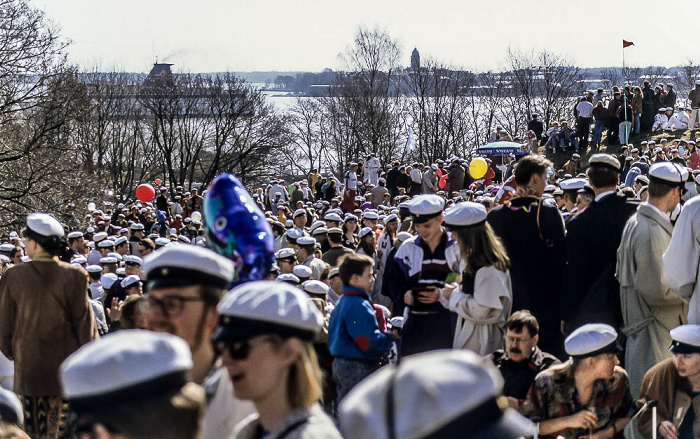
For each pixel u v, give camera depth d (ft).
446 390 5.75
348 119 222.48
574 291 20.58
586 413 16.07
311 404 9.09
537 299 20.84
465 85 231.50
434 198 20.59
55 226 22.12
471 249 18.98
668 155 102.53
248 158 224.94
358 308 21.52
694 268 17.44
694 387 16.39
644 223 19.34
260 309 8.82
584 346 15.89
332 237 39.27
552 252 20.94
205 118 228.63
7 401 15.05
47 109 111.96
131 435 7.18
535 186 21.06
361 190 119.14
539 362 17.33
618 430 16.42
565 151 127.13
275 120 230.27
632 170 65.16
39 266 22.09
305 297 9.14
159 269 10.71
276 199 110.73
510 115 226.99
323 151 253.65
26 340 21.97
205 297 10.73
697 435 16.33
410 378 5.79
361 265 21.75
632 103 128.16
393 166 105.29
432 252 20.61
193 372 10.89
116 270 38.29
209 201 13.21
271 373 8.88
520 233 20.83
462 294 19.21
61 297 22.02
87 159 135.95
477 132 227.40
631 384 19.71
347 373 21.54
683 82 258.98
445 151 220.84
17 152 112.37
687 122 131.54
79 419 7.29
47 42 110.22
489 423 5.93
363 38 224.12
